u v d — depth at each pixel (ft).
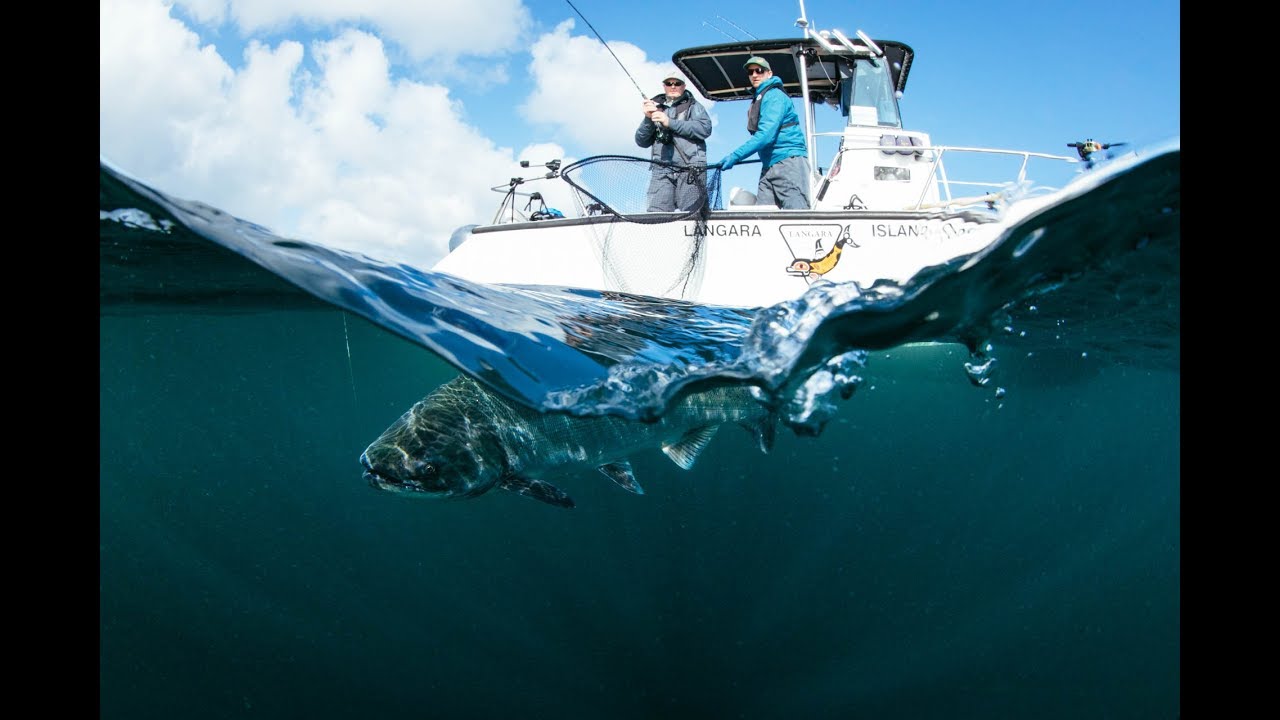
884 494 24.66
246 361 28.81
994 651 16.44
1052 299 13.88
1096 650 16.69
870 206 22.70
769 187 20.34
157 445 34.04
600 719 13.32
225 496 31.32
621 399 11.38
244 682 15.06
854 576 19.97
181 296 18.33
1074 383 25.72
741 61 26.14
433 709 13.80
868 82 24.59
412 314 11.34
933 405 23.73
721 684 14.62
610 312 15.85
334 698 14.25
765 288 18.66
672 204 18.80
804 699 14.03
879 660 15.76
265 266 10.53
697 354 12.75
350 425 32.68
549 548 22.45
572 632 17.12
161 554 25.14
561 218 19.08
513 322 12.76
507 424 12.23
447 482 11.47
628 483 13.38
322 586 21.65
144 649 16.76
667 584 19.27
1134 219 10.68
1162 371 26.55
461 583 20.76
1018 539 24.31
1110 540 26.35
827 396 12.89
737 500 23.61
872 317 12.09
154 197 10.12
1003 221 10.62
